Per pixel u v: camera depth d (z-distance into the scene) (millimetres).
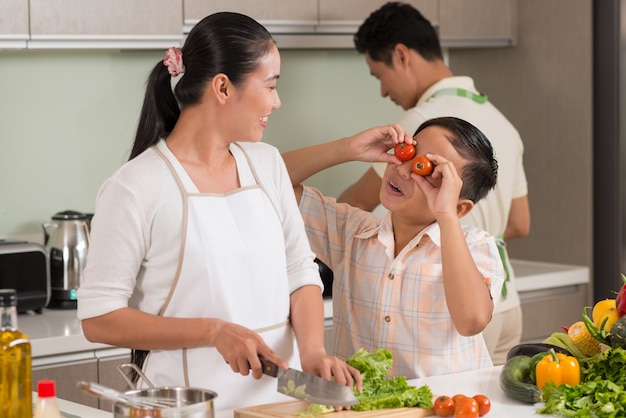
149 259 1802
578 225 3727
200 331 1726
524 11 3854
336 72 3869
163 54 3479
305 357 1805
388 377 2092
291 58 3756
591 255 3701
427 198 1981
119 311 1745
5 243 2932
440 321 2053
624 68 3598
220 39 1788
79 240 3045
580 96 3676
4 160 3225
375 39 3066
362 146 2172
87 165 3365
